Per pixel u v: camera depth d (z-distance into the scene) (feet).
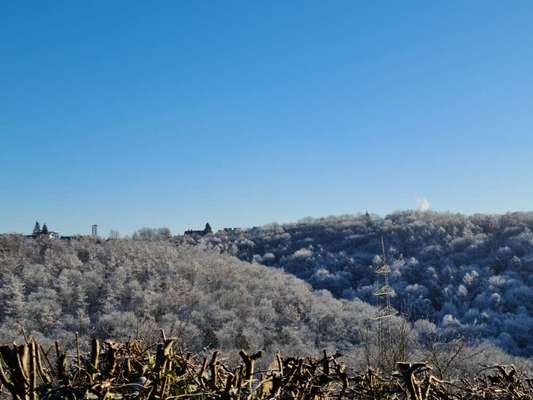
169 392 5.89
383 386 7.02
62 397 5.15
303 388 6.35
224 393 5.82
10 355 5.07
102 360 6.57
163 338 7.02
